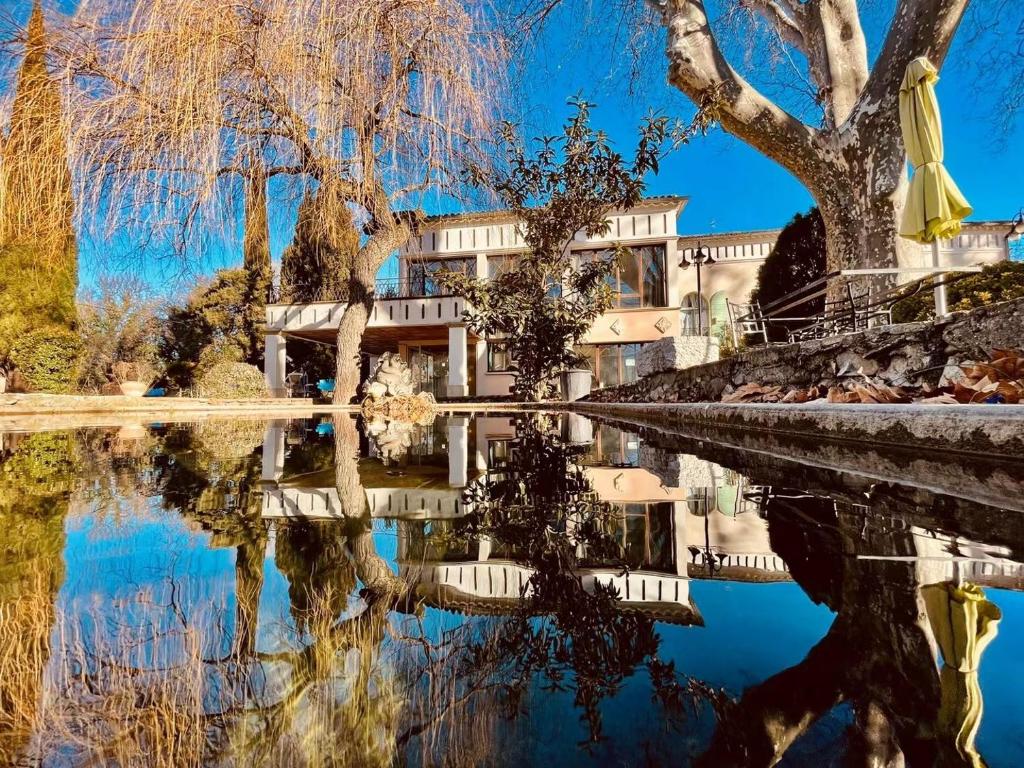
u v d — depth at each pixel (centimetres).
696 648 63
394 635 68
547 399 879
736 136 551
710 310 1362
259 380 1141
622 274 1220
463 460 299
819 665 56
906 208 320
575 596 83
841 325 419
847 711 47
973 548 88
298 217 611
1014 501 115
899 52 453
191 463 261
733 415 305
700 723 46
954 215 298
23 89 449
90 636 64
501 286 764
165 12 436
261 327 1572
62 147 449
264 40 455
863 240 484
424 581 89
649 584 87
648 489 184
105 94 456
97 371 1789
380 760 42
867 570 82
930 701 47
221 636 65
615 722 47
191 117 436
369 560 101
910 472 153
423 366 1572
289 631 67
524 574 95
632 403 597
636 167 683
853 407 197
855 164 482
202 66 442
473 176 710
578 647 64
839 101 555
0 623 67
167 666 56
